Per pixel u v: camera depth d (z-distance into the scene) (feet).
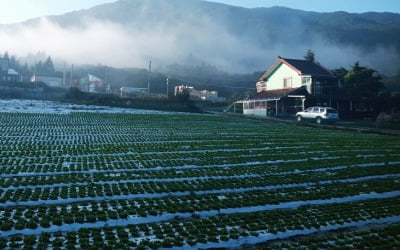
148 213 37.42
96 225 34.04
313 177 54.49
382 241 32.68
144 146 76.18
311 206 42.01
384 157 72.28
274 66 186.80
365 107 173.37
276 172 56.85
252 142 86.43
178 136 92.84
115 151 69.31
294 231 34.53
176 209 38.86
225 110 204.44
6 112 130.72
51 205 38.86
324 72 176.65
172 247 30.04
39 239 30.40
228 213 38.96
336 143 89.04
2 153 63.00
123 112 156.04
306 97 159.94
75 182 47.14
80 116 132.05
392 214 40.16
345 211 40.47
